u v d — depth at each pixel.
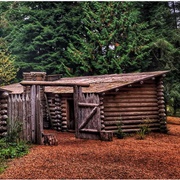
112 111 14.57
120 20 27.31
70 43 27.81
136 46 26.64
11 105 11.66
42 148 10.66
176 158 8.86
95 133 13.23
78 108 14.02
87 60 27.50
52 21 29.78
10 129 11.51
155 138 13.51
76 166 7.92
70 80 20.03
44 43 29.02
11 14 34.66
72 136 14.73
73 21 29.42
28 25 29.22
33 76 19.70
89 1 29.20
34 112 11.76
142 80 14.84
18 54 30.97
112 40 27.59
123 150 10.24
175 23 29.58
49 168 7.75
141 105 15.36
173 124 20.27
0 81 26.58
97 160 8.64
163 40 24.83
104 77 18.70
